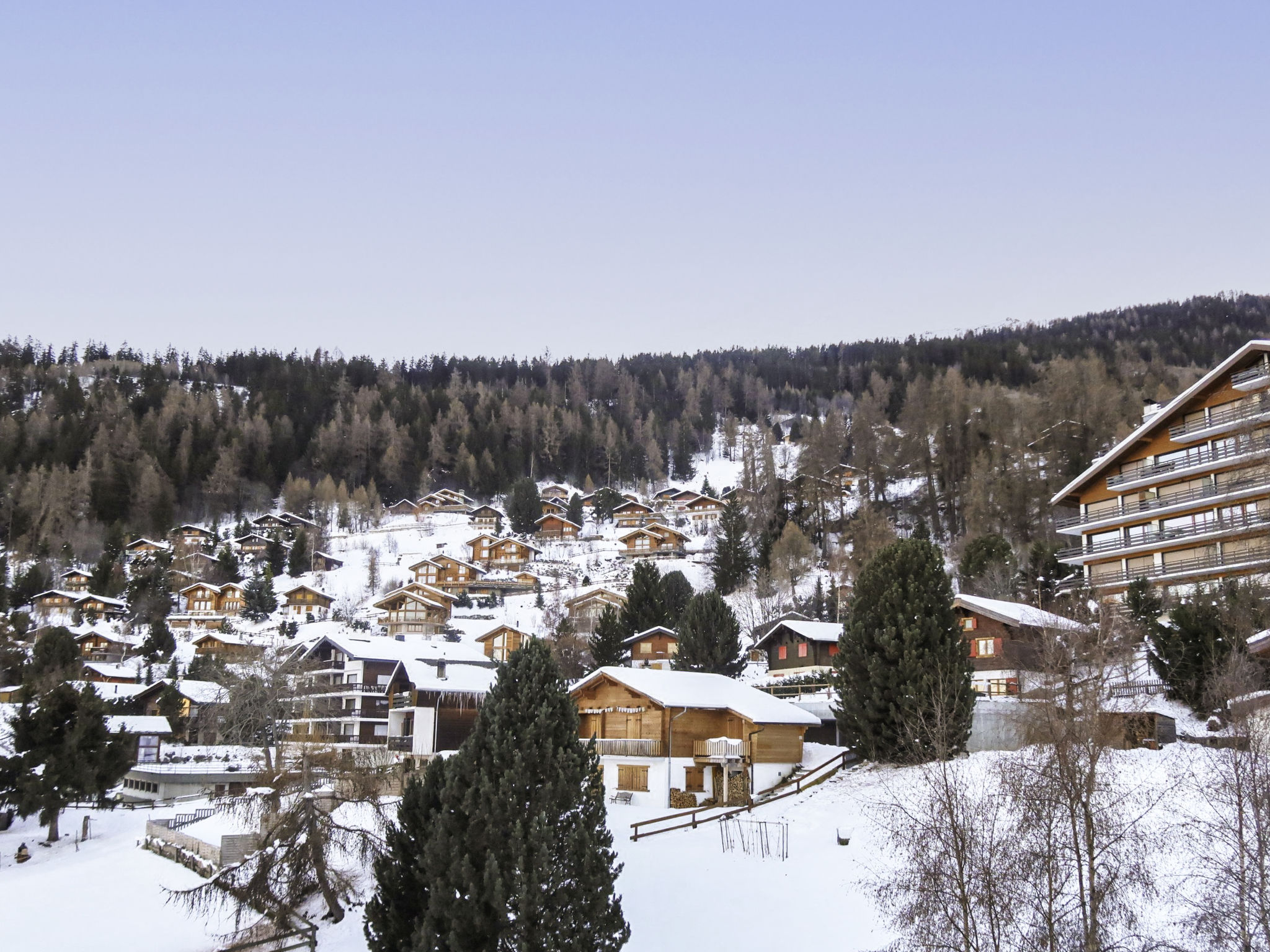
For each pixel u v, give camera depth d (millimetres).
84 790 52125
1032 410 115125
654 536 147625
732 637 61188
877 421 155250
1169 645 39781
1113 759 29484
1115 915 20625
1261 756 21938
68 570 126688
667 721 44031
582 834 22922
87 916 37031
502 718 23953
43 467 161000
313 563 147750
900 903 25453
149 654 93312
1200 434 65312
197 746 70562
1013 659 46312
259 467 191375
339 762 33344
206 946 33406
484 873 22125
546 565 146625
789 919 28234
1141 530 69000
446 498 191500
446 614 116625
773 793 42031
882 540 88812
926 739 36938
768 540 106938
